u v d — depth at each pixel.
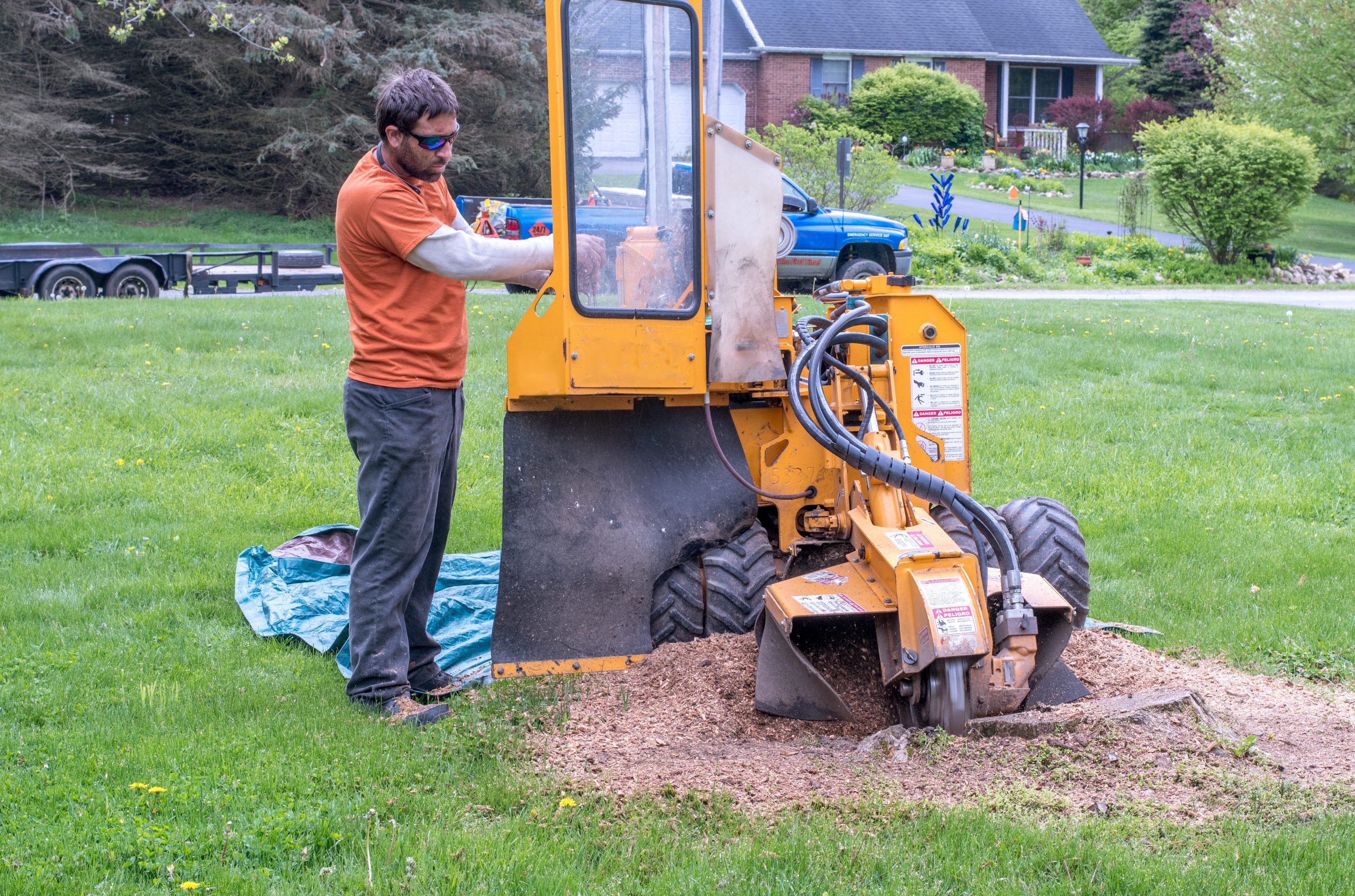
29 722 4.04
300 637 5.10
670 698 4.11
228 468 8.23
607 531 4.45
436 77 4.07
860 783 3.42
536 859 2.96
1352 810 3.28
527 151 32.28
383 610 4.27
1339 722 4.15
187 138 32.38
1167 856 3.00
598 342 4.21
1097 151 45.91
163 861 2.94
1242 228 26.28
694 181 4.26
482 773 3.53
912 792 3.37
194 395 10.02
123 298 16.42
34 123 28.84
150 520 7.01
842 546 4.45
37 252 16.72
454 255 4.06
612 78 4.17
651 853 3.01
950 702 3.65
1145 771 3.50
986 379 11.84
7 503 7.04
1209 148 26.02
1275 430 9.99
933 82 41.84
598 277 4.22
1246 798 3.35
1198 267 25.98
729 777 3.48
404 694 4.31
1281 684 4.74
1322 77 34.91
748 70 43.25
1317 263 28.86
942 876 2.91
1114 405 10.90
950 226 28.36
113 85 30.02
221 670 4.68
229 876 2.87
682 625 4.51
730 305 4.32
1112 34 62.66
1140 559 6.66
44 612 5.31
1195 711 3.94
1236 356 13.53
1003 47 46.44
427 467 4.23
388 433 4.16
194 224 30.64
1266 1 36.38
